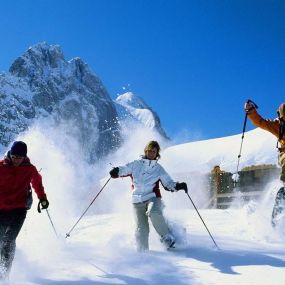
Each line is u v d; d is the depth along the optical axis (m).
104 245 6.29
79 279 4.48
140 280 4.40
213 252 5.64
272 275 4.38
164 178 6.16
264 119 6.52
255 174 14.29
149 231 6.11
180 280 4.33
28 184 4.93
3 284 4.36
